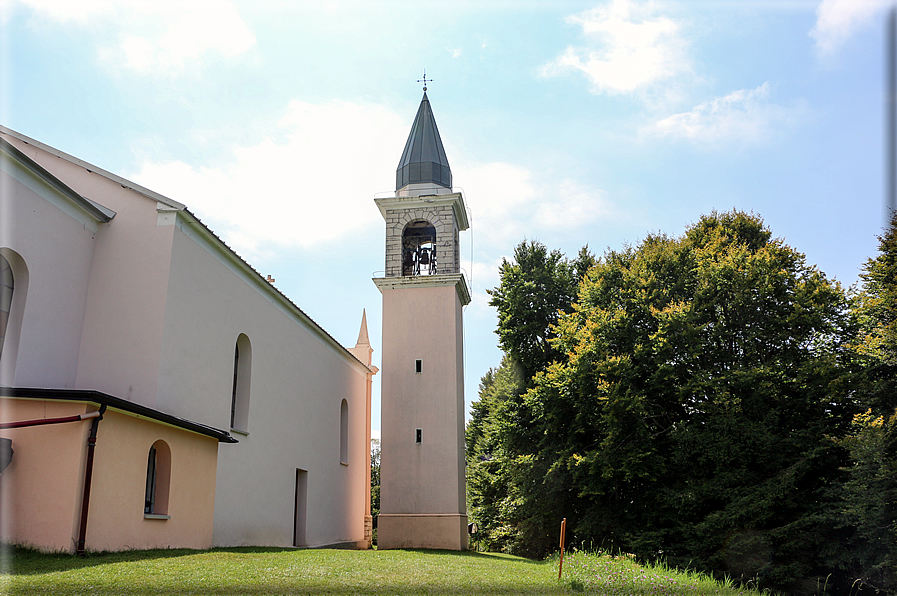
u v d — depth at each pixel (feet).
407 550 85.25
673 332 82.79
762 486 73.82
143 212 55.98
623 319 87.86
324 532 94.07
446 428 100.42
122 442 42.39
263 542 71.20
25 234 47.98
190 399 56.90
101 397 39.29
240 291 69.15
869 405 74.64
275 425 76.95
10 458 38.17
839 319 80.74
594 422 89.45
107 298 54.24
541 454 96.68
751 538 71.77
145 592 29.17
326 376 98.99
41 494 37.99
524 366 112.06
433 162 114.73
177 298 55.52
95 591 28.55
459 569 49.11
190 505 51.67
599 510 88.89
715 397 78.69
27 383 47.62
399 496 98.02
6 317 47.37
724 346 84.84
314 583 35.14
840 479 73.87
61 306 51.37
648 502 85.97
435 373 103.09
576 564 53.78
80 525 38.06
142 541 44.27
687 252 94.12
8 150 45.68
